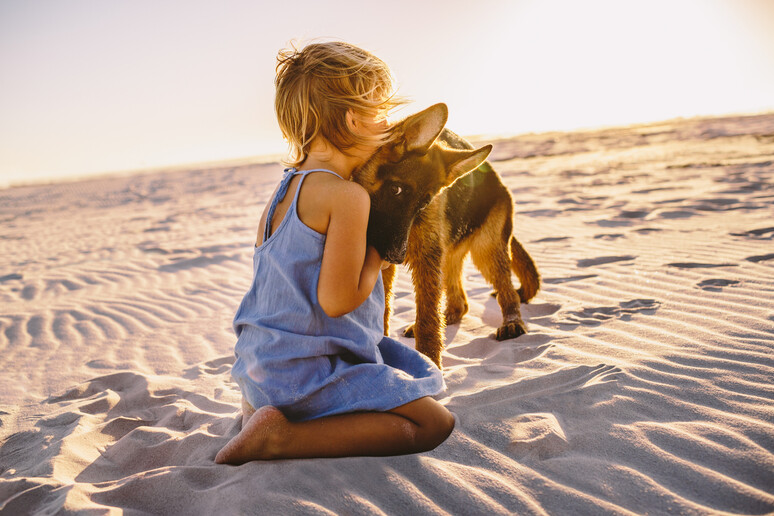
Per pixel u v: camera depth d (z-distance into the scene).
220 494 2.07
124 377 3.68
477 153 2.53
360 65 2.30
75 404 3.25
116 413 3.16
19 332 5.05
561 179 14.23
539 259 5.98
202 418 2.92
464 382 3.07
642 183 11.68
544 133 48.84
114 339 4.67
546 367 3.17
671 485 2.03
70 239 11.27
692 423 2.40
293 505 1.99
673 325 3.63
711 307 3.88
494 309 4.62
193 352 4.21
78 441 2.74
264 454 2.24
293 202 2.27
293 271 2.26
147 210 16.34
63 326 5.12
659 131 34.03
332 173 2.27
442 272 3.43
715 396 2.62
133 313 5.36
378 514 1.95
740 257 5.10
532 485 2.09
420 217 3.27
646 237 6.46
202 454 2.46
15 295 6.59
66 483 2.32
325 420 2.25
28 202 24.75
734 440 2.24
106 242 10.24
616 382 2.83
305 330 2.29
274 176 26.31
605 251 5.99
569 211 9.02
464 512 1.96
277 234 2.30
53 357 4.35
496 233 4.11
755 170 11.45
